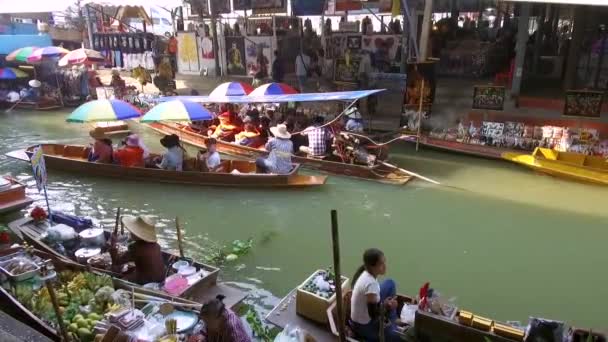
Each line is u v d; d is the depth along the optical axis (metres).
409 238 8.73
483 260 7.95
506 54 19.30
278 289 7.08
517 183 11.35
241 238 8.77
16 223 8.27
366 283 5.15
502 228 9.10
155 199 10.59
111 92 19.98
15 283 5.89
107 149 12.07
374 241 8.62
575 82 15.88
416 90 14.16
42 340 3.72
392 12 16.89
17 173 12.45
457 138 13.73
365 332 5.23
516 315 6.51
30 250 6.77
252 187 11.05
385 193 10.76
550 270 7.63
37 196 10.74
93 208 10.11
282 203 10.28
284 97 12.96
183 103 12.09
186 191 11.01
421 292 5.51
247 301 6.72
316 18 26.12
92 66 23.27
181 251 7.13
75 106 21.48
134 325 5.13
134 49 25.86
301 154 12.77
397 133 14.45
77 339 5.08
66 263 6.46
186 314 5.51
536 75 18.66
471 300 6.86
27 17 30.17
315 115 14.46
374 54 19.59
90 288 5.95
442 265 7.80
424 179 11.41
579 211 9.77
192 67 24.27
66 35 27.27
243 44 22.36
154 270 6.32
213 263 7.84
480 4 22.44
